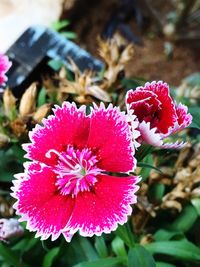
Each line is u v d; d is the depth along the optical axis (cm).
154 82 10
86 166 10
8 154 14
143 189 13
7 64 12
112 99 13
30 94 12
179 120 10
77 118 10
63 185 10
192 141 14
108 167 10
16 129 12
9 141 12
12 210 13
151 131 9
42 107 12
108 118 9
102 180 10
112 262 12
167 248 12
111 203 9
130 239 12
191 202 13
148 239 13
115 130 9
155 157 13
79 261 13
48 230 9
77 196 10
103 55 14
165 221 14
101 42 14
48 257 13
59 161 10
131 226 13
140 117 10
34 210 10
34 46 17
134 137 9
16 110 13
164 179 13
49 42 17
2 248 12
